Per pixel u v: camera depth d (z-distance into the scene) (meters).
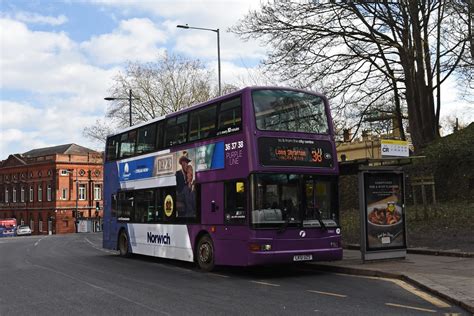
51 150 104.38
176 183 15.30
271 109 12.57
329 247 12.59
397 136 36.22
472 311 7.78
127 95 50.78
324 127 13.24
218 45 27.69
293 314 7.93
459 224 18.80
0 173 100.56
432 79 28.41
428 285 9.66
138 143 18.11
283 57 25.48
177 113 15.61
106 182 20.77
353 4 24.86
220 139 13.29
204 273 13.58
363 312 7.96
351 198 32.75
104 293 10.45
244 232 12.12
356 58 26.05
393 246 13.50
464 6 22.08
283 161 12.34
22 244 34.53
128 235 18.59
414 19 25.09
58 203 85.94
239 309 8.45
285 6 25.62
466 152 25.08
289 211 12.23
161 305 8.97
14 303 9.52
